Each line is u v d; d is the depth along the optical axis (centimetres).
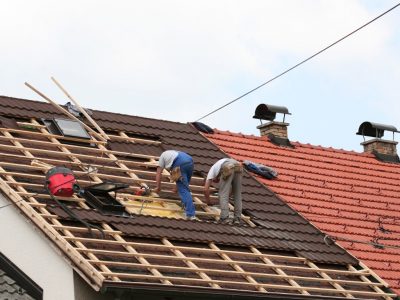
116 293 3631
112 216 4131
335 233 4841
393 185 5788
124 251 3956
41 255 3800
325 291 4244
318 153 5869
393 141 6241
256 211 4778
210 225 4409
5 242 3919
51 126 4753
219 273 4041
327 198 5278
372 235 4988
